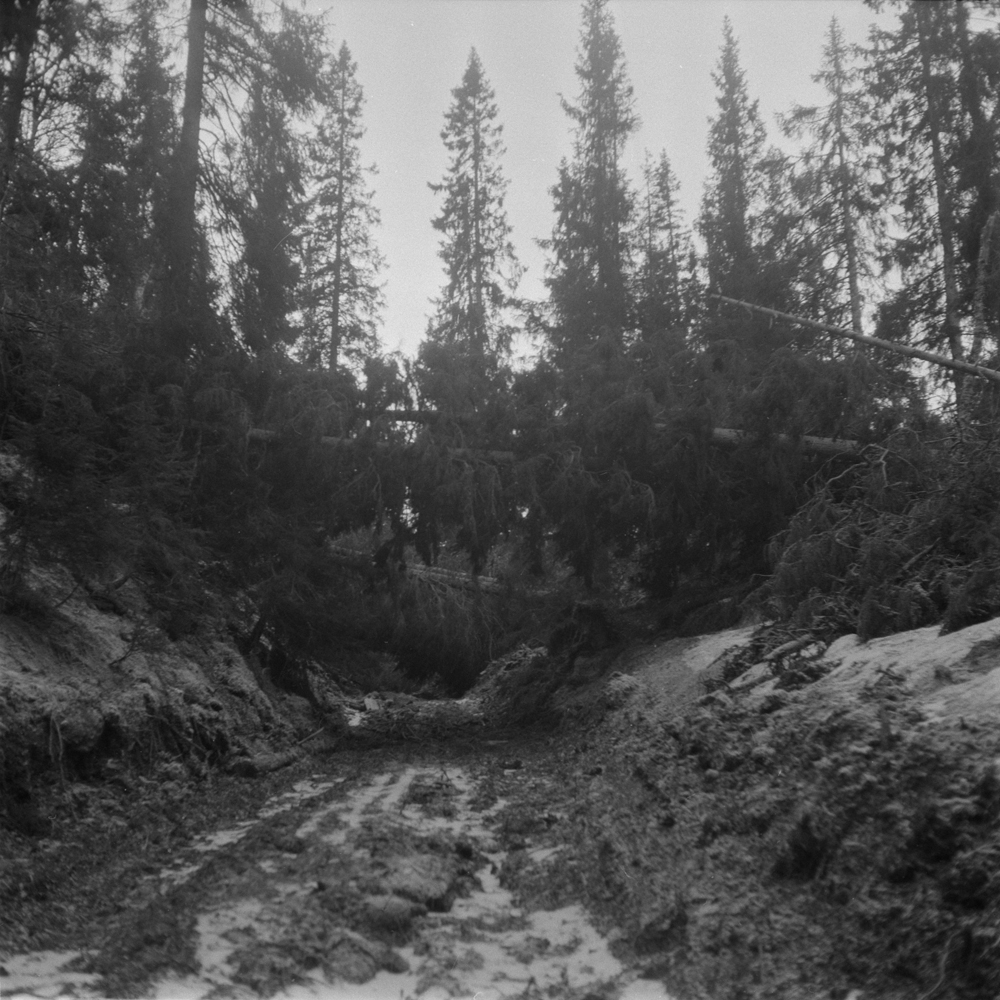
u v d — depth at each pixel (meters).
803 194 20.25
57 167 10.48
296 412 13.97
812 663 7.93
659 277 24.62
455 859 6.26
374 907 4.87
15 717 7.19
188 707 10.43
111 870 6.09
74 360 8.75
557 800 8.58
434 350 15.25
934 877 3.95
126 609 10.91
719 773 6.68
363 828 6.95
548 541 16.61
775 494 14.67
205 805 8.55
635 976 4.21
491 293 29.45
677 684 11.35
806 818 4.83
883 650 7.02
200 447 12.67
